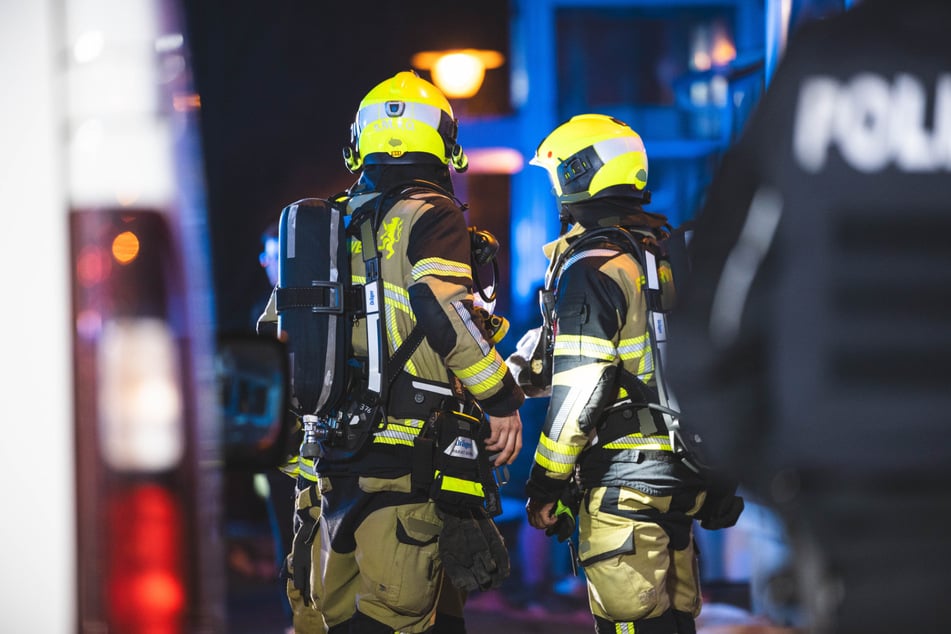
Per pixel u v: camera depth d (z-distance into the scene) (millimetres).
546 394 10453
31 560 4238
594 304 9000
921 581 4797
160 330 4395
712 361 5016
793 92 4871
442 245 8828
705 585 16938
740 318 4934
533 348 10539
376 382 8820
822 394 4773
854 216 4770
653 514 9266
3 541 4230
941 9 4871
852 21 4891
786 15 11375
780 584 5668
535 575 18016
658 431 9188
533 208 28672
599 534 9312
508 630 15109
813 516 4934
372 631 8898
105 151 4379
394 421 8906
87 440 4293
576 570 9812
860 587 4863
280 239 8961
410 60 28156
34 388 4246
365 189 9453
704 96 27844
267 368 5762
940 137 4793
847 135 4801
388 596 8820
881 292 4766
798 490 4957
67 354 4266
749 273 4922
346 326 8867
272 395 5770
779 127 4875
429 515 8883
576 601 16594
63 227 4281
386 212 9055
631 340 9211
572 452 9047
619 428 9273
